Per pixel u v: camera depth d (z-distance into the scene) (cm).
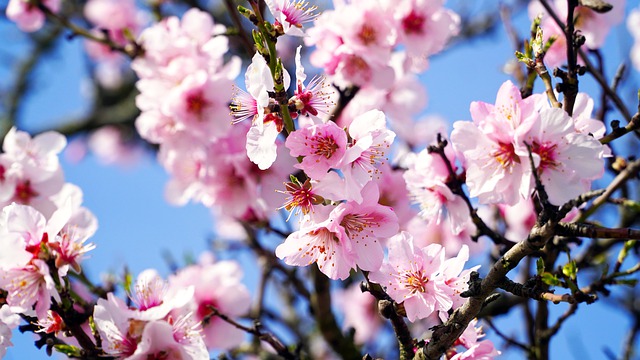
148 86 119
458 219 106
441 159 106
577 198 90
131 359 94
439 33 115
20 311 96
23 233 96
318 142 93
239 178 121
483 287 93
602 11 96
